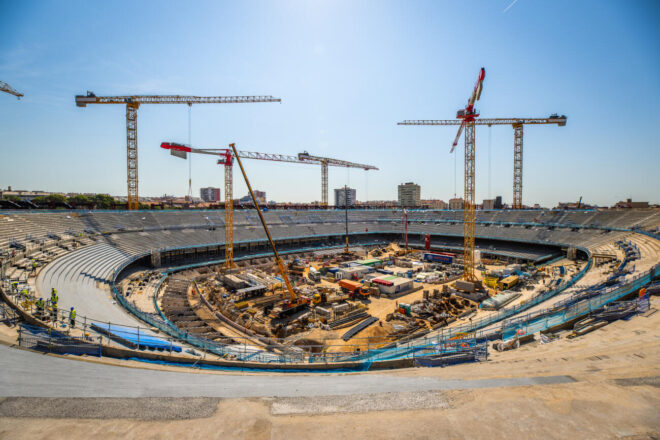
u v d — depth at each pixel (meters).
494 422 6.34
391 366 19.38
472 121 64.44
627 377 8.30
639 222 81.56
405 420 6.63
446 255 88.25
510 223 109.38
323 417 6.93
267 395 9.45
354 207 176.75
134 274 64.19
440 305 50.22
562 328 22.45
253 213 114.50
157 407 7.60
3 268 35.38
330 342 38.28
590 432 5.87
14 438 6.41
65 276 41.53
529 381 8.42
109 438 6.39
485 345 20.11
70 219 67.69
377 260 84.31
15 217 56.62
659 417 6.30
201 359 18.12
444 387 8.66
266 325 43.22
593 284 39.53
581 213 99.12
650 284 27.02
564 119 124.31
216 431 6.52
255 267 80.00
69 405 7.82
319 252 98.94
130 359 17.25
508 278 62.22
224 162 80.38
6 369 12.17
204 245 83.81
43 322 21.47
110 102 94.94
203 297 53.94
